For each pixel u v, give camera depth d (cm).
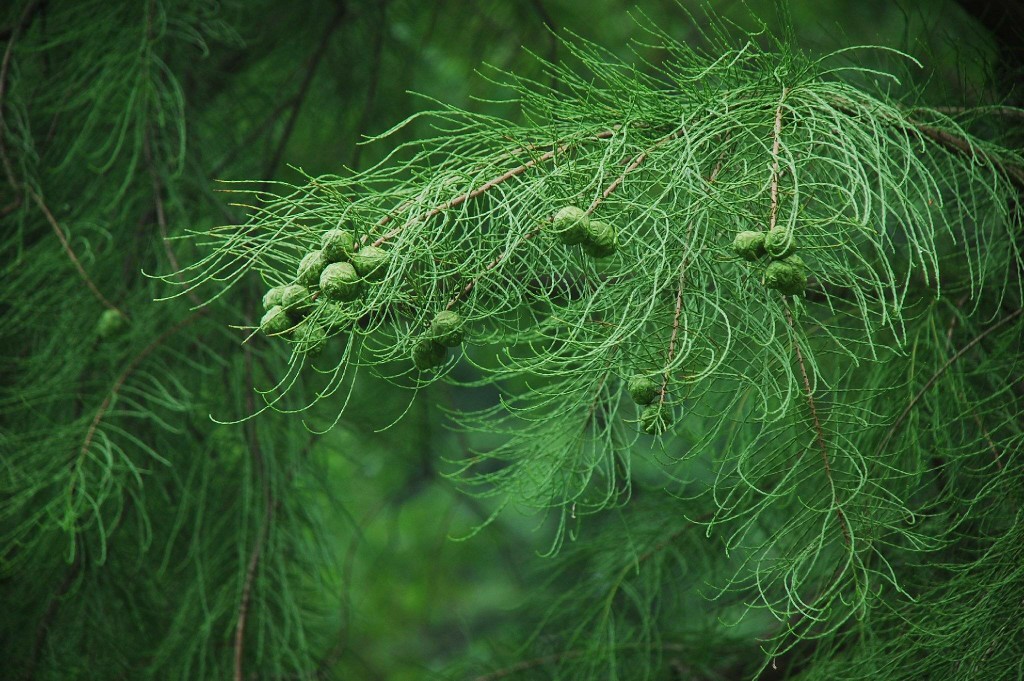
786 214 141
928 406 168
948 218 170
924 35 173
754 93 150
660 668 206
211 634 213
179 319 208
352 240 139
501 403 147
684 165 140
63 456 192
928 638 160
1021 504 159
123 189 192
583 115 148
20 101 203
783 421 160
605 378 151
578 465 158
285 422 219
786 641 183
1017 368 166
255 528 217
